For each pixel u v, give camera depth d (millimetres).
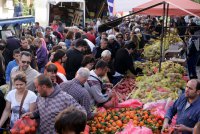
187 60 12922
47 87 4992
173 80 8781
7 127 5801
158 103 7199
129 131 5684
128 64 9891
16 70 6898
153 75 9352
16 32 17172
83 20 26297
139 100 7660
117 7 15477
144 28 19875
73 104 5016
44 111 5031
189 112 5219
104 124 5992
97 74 6660
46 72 5871
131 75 10094
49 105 5008
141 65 10859
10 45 10422
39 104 5117
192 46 13211
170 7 10867
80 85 5746
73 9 27406
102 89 7133
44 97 5082
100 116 6320
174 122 5828
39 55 10805
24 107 5578
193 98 5219
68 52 8797
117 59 9875
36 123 5199
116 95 7332
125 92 8742
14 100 5645
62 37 17969
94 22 26656
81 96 5652
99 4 30375
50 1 24422
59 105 4988
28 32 17469
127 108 7043
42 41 11070
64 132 3039
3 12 24797
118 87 9055
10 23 16172
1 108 5848
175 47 13188
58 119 3061
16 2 25625
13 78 5859
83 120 3084
